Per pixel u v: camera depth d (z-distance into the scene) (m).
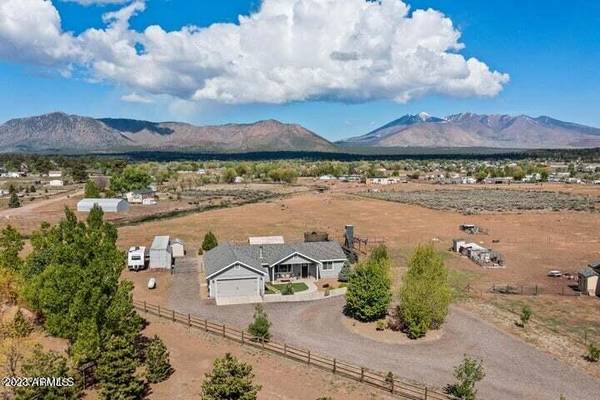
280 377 31.41
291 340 38.03
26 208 115.56
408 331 39.88
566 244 79.19
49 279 32.44
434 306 39.06
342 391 29.70
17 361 27.78
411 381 31.30
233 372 25.17
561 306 47.53
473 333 39.91
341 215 110.50
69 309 30.73
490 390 30.56
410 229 93.12
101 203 109.81
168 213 112.38
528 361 34.81
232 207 124.69
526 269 63.12
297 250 57.44
